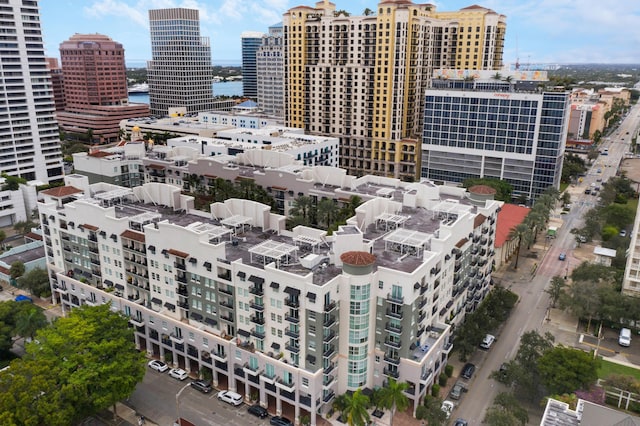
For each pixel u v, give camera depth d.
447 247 98.44
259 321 89.69
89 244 114.31
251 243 103.31
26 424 73.88
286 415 91.19
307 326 84.25
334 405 89.50
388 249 98.56
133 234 104.81
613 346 114.44
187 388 99.31
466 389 97.50
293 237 101.88
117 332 91.88
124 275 109.38
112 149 194.75
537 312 129.12
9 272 141.25
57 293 130.88
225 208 112.75
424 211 121.62
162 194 122.62
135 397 96.38
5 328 103.56
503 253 158.62
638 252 130.88
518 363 97.88
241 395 96.25
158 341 105.88
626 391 91.19
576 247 173.12
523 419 83.31
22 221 179.00
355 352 87.81
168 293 102.75
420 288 87.00
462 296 113.62
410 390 88.88
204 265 94.38
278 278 85.44
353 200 143.75
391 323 87.75
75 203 113.69
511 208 180.62
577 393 92.94
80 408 82.69
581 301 118.69
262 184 172.12
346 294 85.00
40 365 81.69
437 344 93.75
